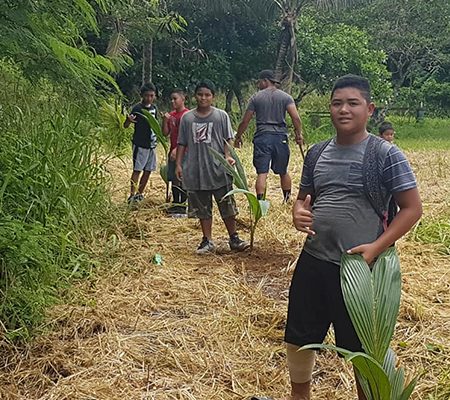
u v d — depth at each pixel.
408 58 28.81
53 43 4.95
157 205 8.02
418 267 5.61
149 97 8.18
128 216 6.84
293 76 22.89
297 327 3.00
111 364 3.68
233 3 20.97
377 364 2.48
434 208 8.09
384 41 27.23
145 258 5.66
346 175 2.84
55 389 3.37
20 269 4.25
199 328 4.21
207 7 20.16
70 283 4.85
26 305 4.09
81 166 5.94
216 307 4.62
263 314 4.48
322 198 2.91
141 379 3.54
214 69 21.52
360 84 2.84
